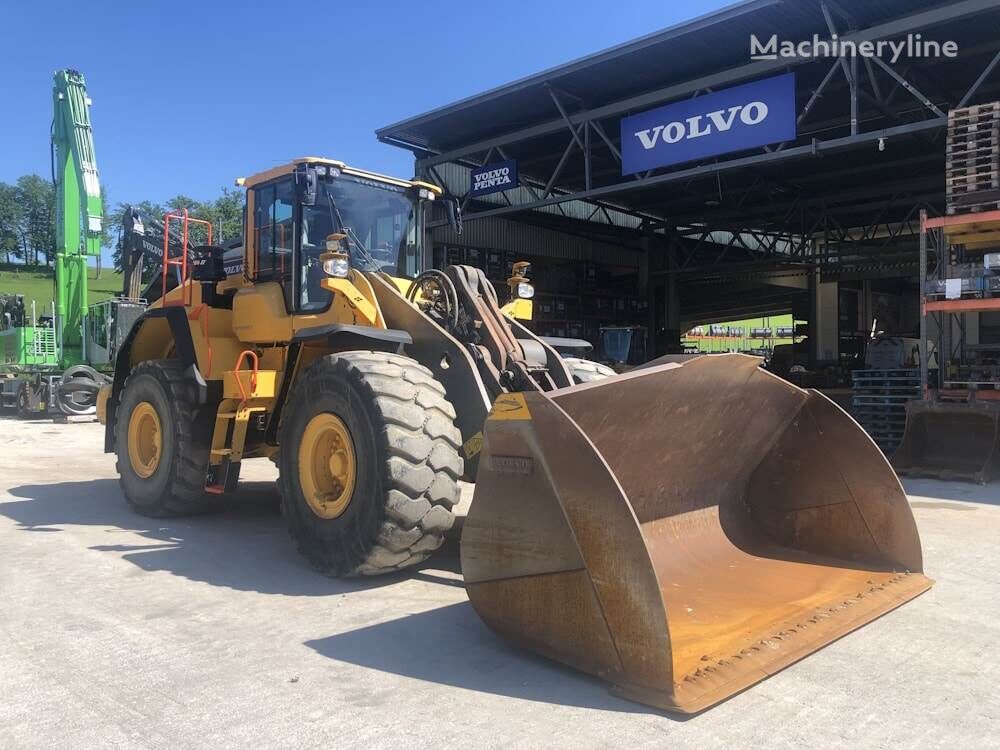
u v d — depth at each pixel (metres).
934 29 11.91
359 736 2.64
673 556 4.12
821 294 29.22
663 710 2.77
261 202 6.11
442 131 16.47
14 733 2.69
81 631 3.72
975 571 4.68
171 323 6.39
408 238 6.26
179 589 4.41
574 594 3.06
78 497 7.52
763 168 19.02
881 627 3.65
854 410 10.40
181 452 6.17
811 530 4.54
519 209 14.71
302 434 4.71
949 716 2.78
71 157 18.34
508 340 4.95
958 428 8.77
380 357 4.50
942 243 9.20
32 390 17.92
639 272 24.81
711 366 3.68
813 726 2.69
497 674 3.15
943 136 16.73
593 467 2.97
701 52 12.65
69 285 18.58
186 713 2.84
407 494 4.19
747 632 3.36
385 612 3.97
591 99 14.67
